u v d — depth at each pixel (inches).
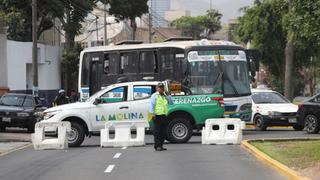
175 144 924.6
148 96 952.3
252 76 1179.3
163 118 824.3
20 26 2063.2
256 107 1250.6
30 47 1983.3
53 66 2231.8
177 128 938.7
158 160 712.4
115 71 1247.5
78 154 807.1
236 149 829.2
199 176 580.4
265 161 671.1
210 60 1139.9
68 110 932.0
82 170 639.8
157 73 1187.9
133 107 945.5
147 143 967.6
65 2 2267.5
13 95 1325.0
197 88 1129.4
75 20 2315.5
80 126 930.7
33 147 928.9
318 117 1086.4
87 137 1141.1
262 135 1069.1
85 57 1304.1
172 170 624.1
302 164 609.6
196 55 1138.0
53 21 2326.5
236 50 1155.3
